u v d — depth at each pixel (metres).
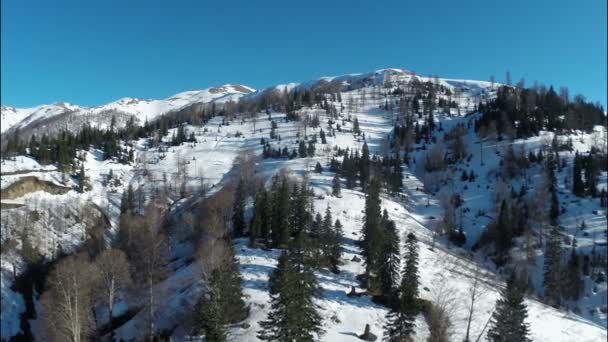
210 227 87.50
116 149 180.88
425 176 153.38
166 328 61.06
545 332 64.81
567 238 105.56
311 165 158.88
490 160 155.25
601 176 133.75
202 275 63.94
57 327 61.22
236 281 56.59
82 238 110.19
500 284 82.62
